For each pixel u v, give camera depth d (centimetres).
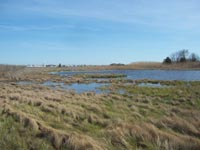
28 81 4291
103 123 1036
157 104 1636
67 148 711
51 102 1508
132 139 782
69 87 3192
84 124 1028
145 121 1067
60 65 15188
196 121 1039
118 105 1516
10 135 805
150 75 6500
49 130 839
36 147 714
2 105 1335
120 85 3241
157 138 757
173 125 945
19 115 1055
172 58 14750
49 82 4053
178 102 1695
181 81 3925
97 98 1841
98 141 768
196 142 739
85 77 5284
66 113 1204
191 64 12631
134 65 14712
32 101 1504
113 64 16212
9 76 5109
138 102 1705
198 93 2281
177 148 701
